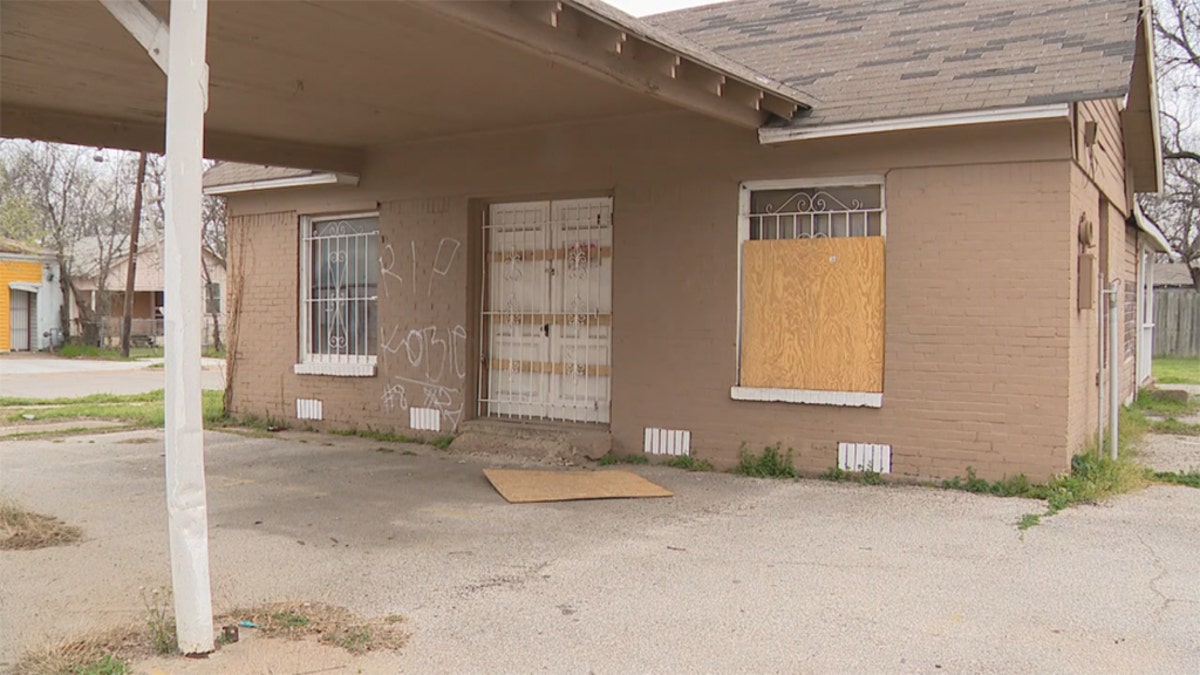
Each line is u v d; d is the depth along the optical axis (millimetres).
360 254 11641
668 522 6871
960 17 9570
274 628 4559
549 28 5844
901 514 7016
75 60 7168
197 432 4172
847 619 4758
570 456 9375
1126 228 14477
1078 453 8086
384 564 5773
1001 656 4258
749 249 8742
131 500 7598
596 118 9398
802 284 8492
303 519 6973
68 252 37750
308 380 11969
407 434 10977
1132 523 6688
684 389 9055
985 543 6188
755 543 6258
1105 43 7848
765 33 10719
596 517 7039
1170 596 5090
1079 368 8133
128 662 4078
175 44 4059
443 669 4098
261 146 10328
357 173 11250
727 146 8789
